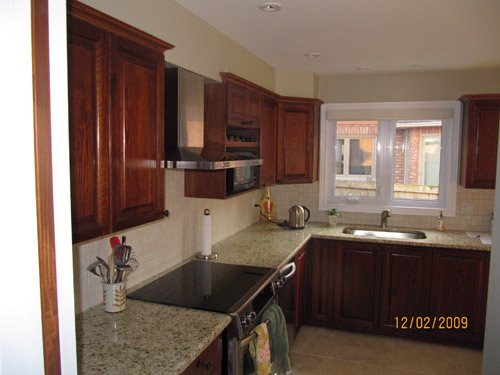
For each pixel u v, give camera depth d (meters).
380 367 3.17
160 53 1.87
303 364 3.19
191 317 1.88
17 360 0.60
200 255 2.90
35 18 0.59
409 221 4.21
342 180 4.48
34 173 0.59
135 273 2.30
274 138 3.82
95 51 1.46
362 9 2.37
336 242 3.74
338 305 3.78
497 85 3.92
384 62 3.68
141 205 1.77
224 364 1.93
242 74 3.26
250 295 2.15
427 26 2.65
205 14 2.52
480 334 3.46
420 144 4.23
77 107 1.39
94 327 1.76
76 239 1.41
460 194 4.05
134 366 1.45
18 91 0.57
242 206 3.89
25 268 0.59
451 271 3.48
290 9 2.40
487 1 2.20
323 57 3.57
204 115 2.75
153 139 1.84
